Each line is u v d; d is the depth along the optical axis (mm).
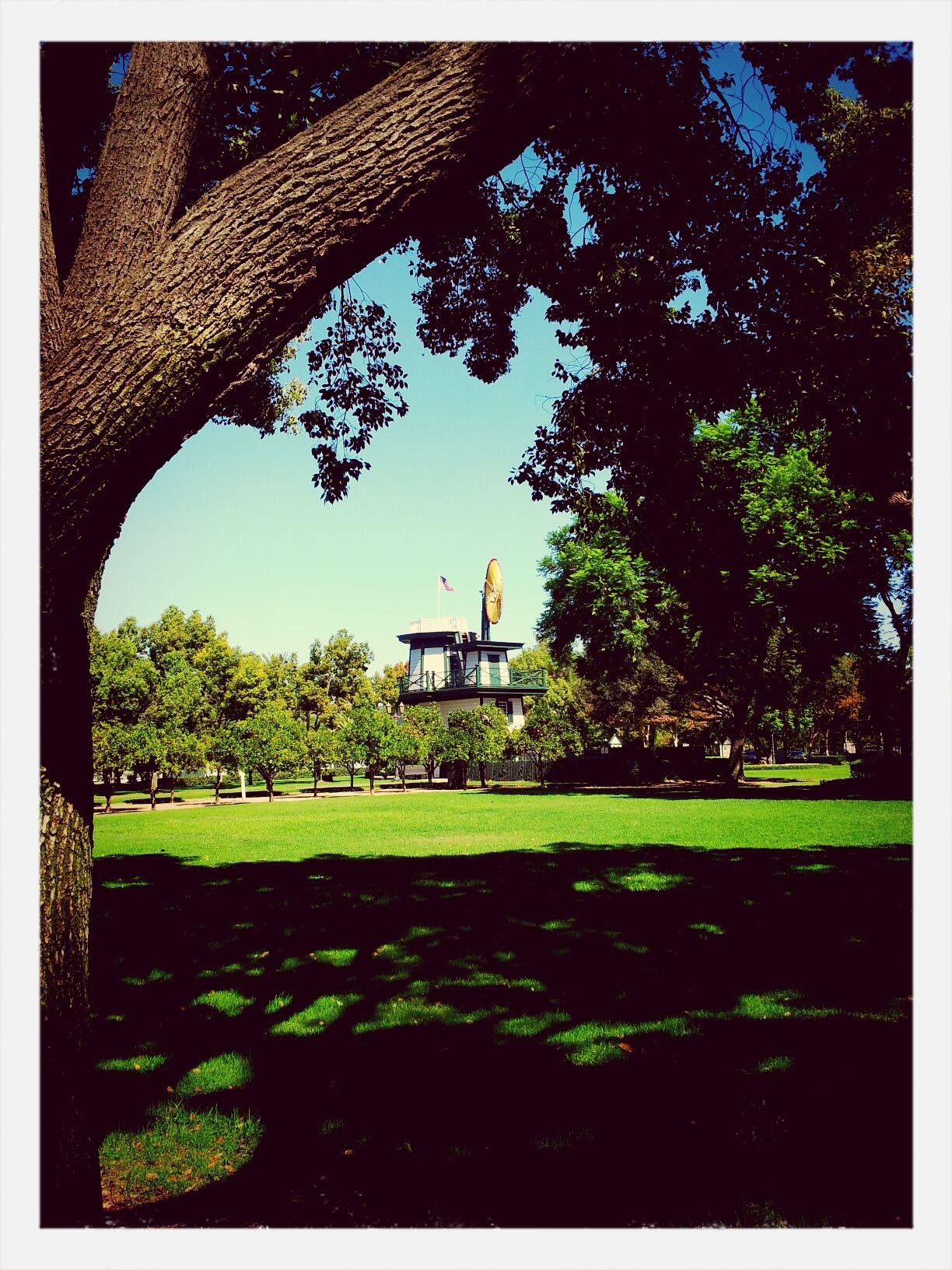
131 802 39156
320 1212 3375
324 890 10859
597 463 8844
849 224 7426
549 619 41438
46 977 2277
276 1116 4270
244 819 24312
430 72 2342
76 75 3230
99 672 32344
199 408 2256
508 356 8750
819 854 13125
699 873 11477
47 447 2080
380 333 8492
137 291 2150
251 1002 6215
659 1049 4988
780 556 28812
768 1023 5387
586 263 7617
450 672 53000
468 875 11867
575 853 14117
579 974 6613
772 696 35250
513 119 2396
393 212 2328
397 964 7094
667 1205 3342
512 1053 4996
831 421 7938
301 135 2326
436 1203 3400
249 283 2209
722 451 29344
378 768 42594
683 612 33688
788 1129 3955
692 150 6512
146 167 2357
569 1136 3928
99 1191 2426
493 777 49000
